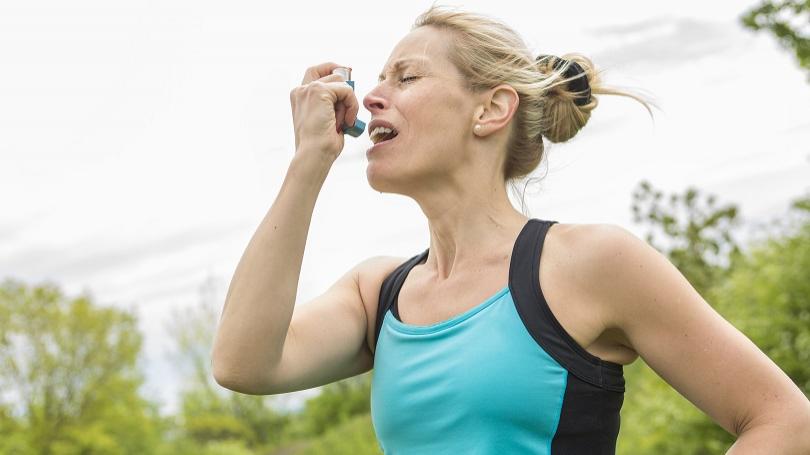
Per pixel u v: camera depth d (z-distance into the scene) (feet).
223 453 105.81
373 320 5.81
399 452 5.16
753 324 37.32
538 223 5.16
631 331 4.83
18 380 69.56
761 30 34.47
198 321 124.36
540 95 5.70
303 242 5.24
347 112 5.52
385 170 5.39
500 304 4.89
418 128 5.34
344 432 93.56
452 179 5.34
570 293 4.85
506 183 5.79
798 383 35.53
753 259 40.14
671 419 37.29
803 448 4.38
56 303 70.85
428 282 5.44
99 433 69.82
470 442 4.76
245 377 5.13
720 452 35.78
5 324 69.15
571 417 4.70
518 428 4.70
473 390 4.73
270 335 5.10
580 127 6.02
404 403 5.04
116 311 72.79
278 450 116.06
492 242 5.26
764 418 4.45
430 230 5.55
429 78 5.40
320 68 5.87
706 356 4.61
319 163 5.30
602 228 4.93
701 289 64.28
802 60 34.27
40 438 68.90
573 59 6.06
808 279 36.81
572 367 4.71
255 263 5.15
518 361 4.70
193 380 123.75
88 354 71.36
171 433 90.63
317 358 5.54
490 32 5.52
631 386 47.88
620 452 40.93
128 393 73.00
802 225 39.40
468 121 5.38
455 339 4.93
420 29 5.64
